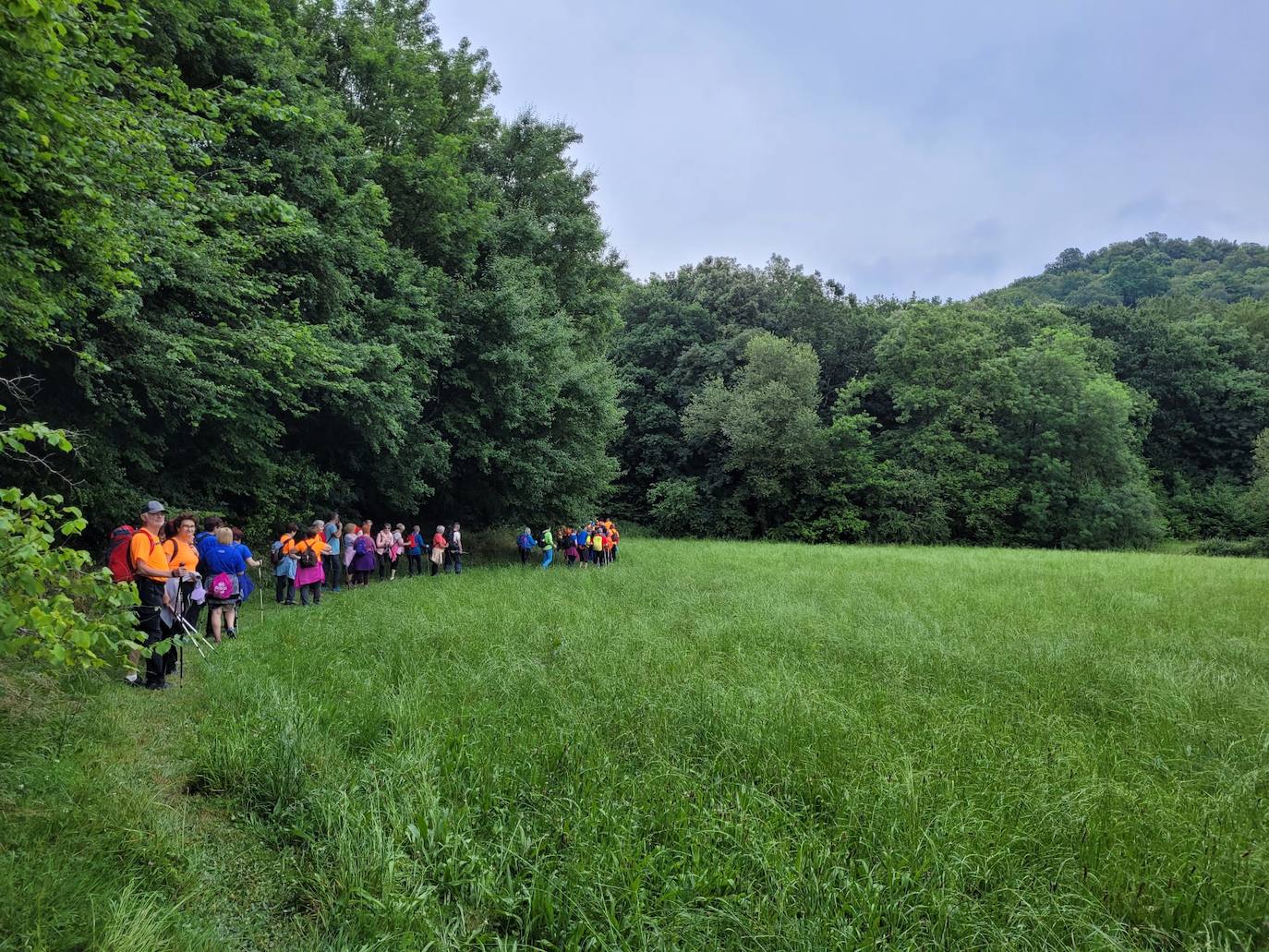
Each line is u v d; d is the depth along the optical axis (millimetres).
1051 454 40344
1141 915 3117
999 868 3385
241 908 3105
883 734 4902
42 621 2754
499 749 4598
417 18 21016
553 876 3191
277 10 13406
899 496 39469
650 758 4543
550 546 19750
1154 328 52000
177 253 8867
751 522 42469
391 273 15680
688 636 8320
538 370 19719
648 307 51094
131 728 4809
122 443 11070
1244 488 45469
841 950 2812
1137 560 23000
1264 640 8516
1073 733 5121
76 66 5145
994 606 10781
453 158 18875
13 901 2658
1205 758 4867
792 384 41406
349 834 3479
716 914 3006
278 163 12023
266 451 14359
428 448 16828
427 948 2822
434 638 7836
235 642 7836
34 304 5664
